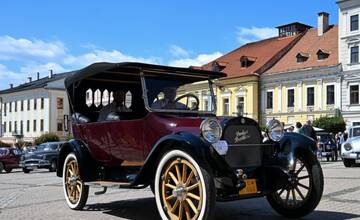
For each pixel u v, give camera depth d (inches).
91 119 359.3
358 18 1961.1
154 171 275.0
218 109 349.4
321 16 2294.5
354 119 1945.1
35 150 1087.0
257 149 280.1
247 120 277.6
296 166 288.5
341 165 866.8
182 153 252.4
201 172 243.8
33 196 451.5
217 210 329.4
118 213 330.6
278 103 2213.3
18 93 3371.1
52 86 3110.2
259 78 2289.6
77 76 353.7
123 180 322.3
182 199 253.6
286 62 2257.6
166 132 282.8
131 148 309.4
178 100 321.1
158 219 305.4
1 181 693.9
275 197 302.8
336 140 1256.2
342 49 2004.2
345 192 410.9
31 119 3238.2
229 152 266.7
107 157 332.8
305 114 2103.8
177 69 319.6
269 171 281.4
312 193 285.1
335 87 2011.6
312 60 2138.3
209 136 251.1
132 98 327.9
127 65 305.7
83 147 349.4
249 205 351.6
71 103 375.2
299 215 292.8
